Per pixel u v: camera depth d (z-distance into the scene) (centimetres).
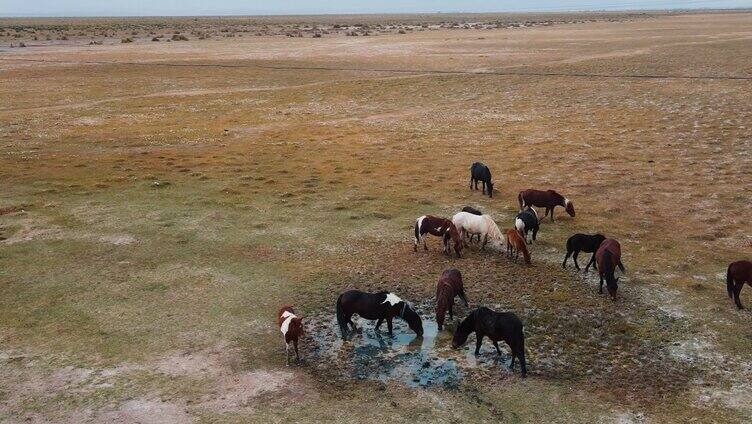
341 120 4228
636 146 3247
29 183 2684
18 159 3102
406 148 3372
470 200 2416
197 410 1145
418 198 2442
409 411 1140
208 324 1468
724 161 2883
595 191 2498
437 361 1309
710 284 1636
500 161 3044
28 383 1230
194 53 8156
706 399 1162
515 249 1878
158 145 3491
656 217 2173
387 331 1441
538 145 3366
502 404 1157
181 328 1449
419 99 4928
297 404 1163
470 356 1327
